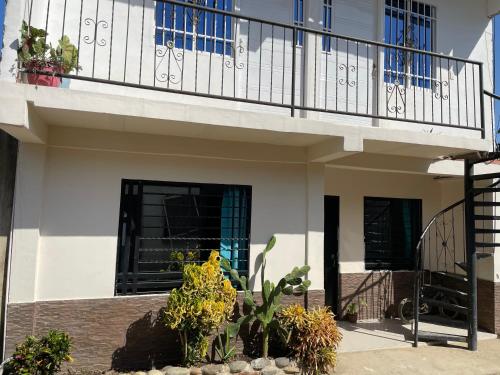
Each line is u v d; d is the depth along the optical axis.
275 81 5.53
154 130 4.08
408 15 6.42
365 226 6.46
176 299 3.80
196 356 3.98
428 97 6.43
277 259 4.68
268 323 4.26
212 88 5.19
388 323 6.03
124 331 3.99
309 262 4.75
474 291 5.10
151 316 4.09
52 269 3.85
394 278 6.44
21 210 3.74
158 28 4.94
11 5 3.70
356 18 6.03
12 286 3.66
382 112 6.00
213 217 4.63
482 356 4.77
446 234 6.56
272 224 4.69
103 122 3.78
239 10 5.36
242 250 4.66
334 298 6.16
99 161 4.09
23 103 3.19
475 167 5.75
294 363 4.14
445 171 5.73
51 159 3.94
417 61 6.43
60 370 3.71
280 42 5.57
